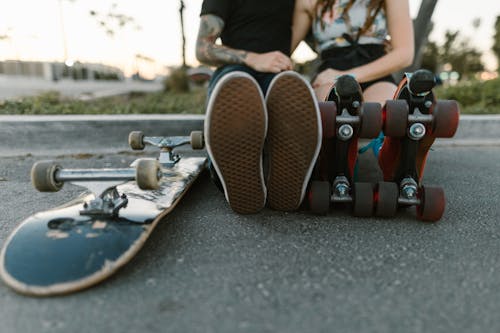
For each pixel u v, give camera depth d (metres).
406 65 2.01
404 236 1.37
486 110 4.34
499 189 2.05
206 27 2.07
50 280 0.96
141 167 1.16
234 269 1.12
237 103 1.23
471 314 0.90
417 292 1.00
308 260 1.18
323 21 2.19
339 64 2.09
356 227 1.45
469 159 2.91
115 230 1.14
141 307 0.93
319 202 1.51
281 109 1.31
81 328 0.85
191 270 1.11
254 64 1.92
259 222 1.51
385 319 0.88
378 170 2.50
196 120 3.10
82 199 1.40
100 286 1.01
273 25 2.14
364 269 1.12
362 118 1.38
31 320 0.87
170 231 1.41
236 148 1.32
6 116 3.00
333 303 0.95
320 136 1.34
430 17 3.70
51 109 3.70
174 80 9.05
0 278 1.02
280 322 0.87
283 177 1.45
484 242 1.32
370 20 2.07
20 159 2.79
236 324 0.86
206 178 2.29
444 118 1.34
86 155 2.94
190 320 0.88
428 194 1.44
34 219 1.19
